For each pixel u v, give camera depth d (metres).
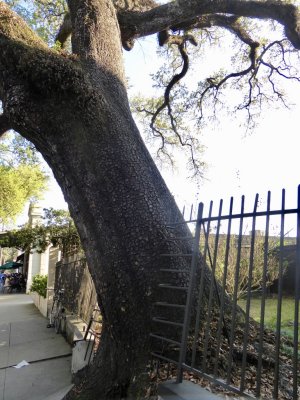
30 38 4.36
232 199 2.96
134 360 3.49
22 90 4.09
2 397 5.03
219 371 3.41
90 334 5.74
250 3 7.21
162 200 4.15
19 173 20.56
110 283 3.69
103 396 3.48
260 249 7.52
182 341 3.12
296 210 2.41
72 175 4.04
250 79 11.66
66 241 19.55
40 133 4.13
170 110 12.45
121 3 7.87
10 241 21.88
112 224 3.81
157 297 3.63
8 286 26.95
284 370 3.62
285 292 10.20
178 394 2.81
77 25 5.11
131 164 4.06
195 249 3.26
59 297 9.98
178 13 7.05
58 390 5.18
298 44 7.13
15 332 9.50
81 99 4.04
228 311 4.15
